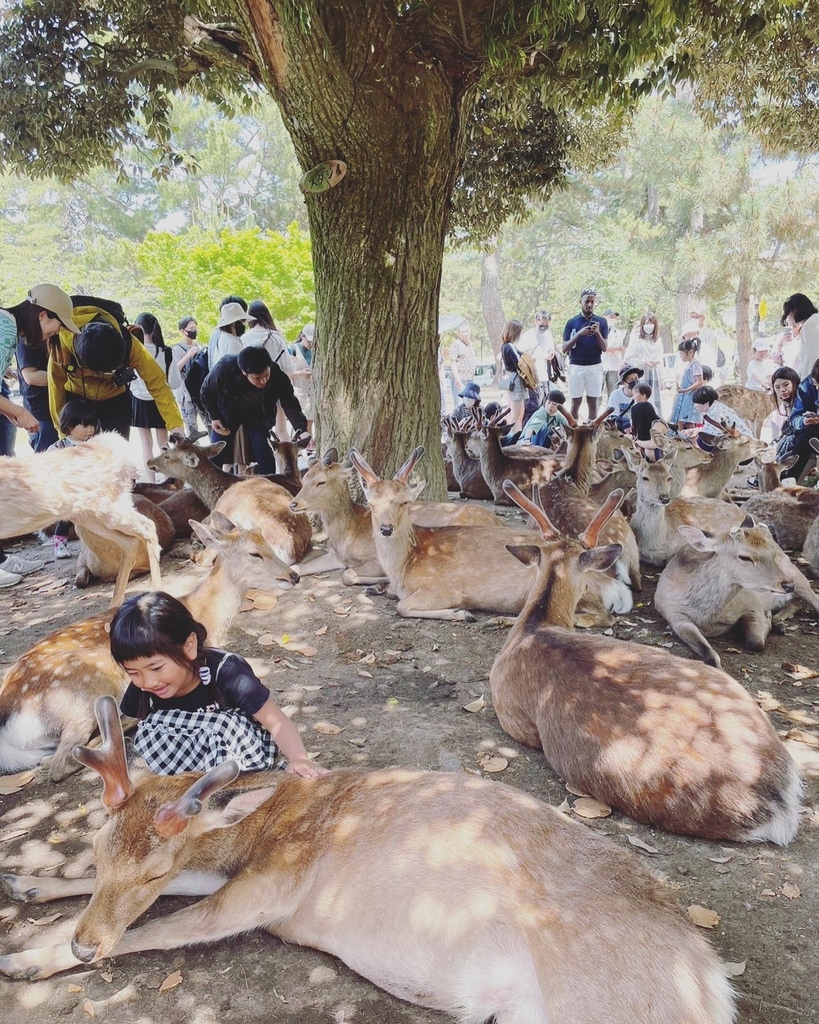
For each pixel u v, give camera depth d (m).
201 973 2.36
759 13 5.80
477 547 5.08
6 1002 2.28
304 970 2.36
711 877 2.65
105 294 29.09
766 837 2.78
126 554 5.00
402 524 5.10
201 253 23.34
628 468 7.40
